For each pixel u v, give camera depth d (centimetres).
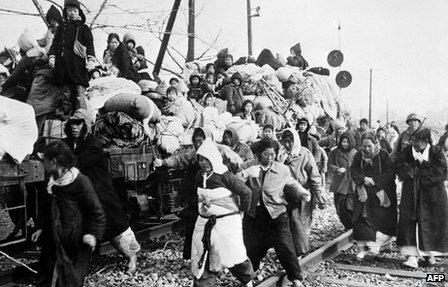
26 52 810
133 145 734
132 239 599
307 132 958
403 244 684
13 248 690
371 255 739
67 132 540
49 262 501
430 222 673
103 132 717
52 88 723
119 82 800
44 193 650
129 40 1098
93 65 777
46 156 426
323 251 704
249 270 502
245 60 1725
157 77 1209
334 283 594
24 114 585
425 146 682
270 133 772
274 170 559
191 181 615
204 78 1386
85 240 432
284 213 562
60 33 707
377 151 716
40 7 1178
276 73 1611
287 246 554
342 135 860
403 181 697
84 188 432
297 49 1888
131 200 765
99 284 571
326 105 1723
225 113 1027
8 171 572
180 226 871
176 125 859
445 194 679
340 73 1920
